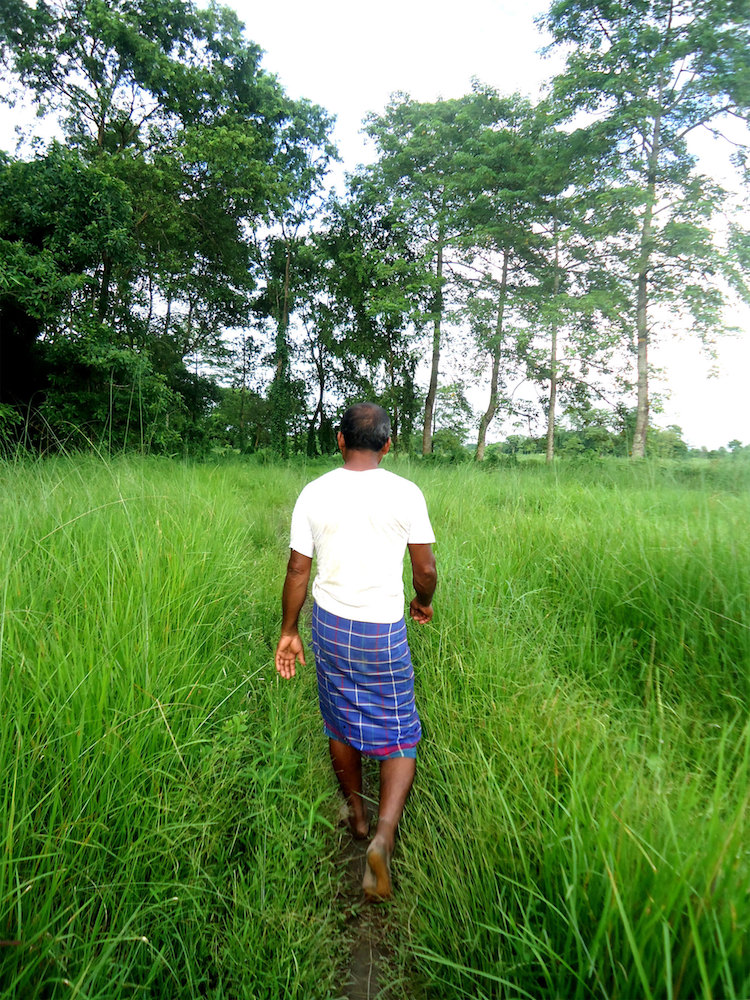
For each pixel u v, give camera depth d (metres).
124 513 3.70
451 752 2.19
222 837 1.86
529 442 27.94
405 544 2.07
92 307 14.79
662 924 1.20
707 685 2.59
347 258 33.31
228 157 20.73
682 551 3.31
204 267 25.66
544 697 2.38
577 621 3.33
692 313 21.67
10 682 1.86
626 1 22.98
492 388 29.25
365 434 2.04
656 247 22.20
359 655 1.97
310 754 2.42
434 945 1.57
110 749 1.74
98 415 13.48
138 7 20.92
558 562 3.96
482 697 2.46
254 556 5.22
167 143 21.38
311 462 28.11
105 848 1.50
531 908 1.41
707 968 1.19
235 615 3.42
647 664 2.80
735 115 21.56
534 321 24.69
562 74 23.92
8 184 13.43
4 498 3.58
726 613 2.81
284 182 25.70
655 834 1.44
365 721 1.98
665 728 2.26
